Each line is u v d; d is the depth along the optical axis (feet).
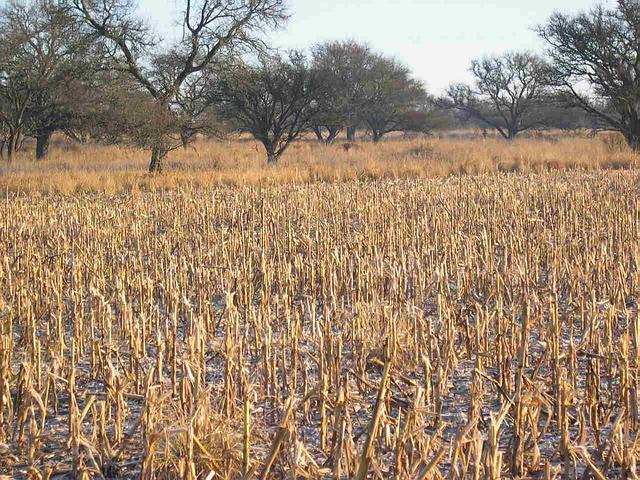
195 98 96.02
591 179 66.85
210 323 25.03
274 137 106.42
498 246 38.86
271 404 19.08
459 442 13.12
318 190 63.31
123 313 24.67
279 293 29.71
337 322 24.93
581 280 29.68
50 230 43.34
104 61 91.15
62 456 16.94
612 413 18.20
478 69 198.59
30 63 111.65
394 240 37.32
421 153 107.45
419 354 21.11
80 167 98.32
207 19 91.81
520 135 202.59
